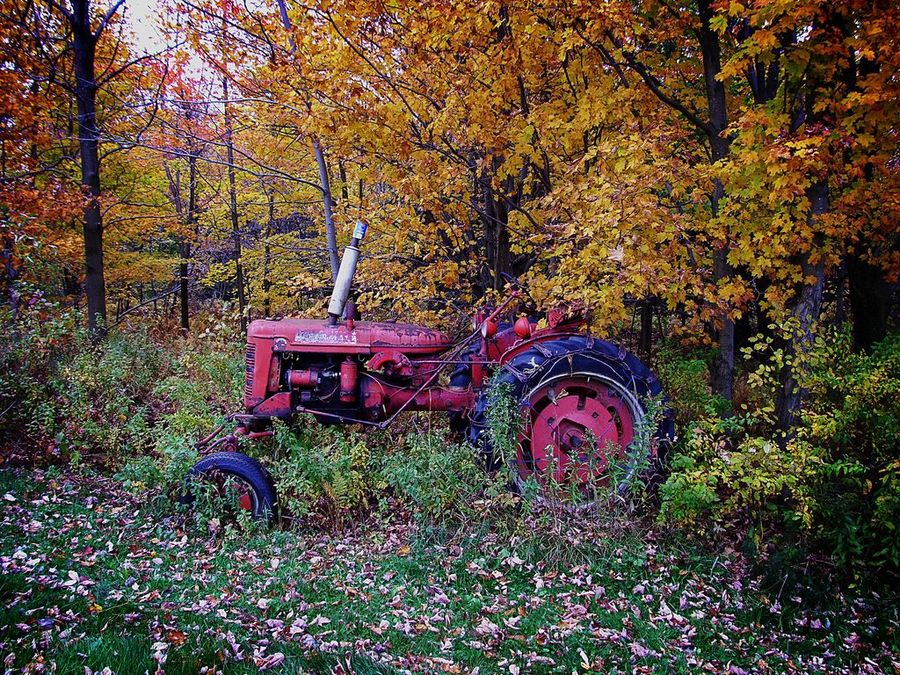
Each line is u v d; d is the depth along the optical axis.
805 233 4.27
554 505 3.92
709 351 7.14
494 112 5.55
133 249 15.79
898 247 6.51
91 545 3.65
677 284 4.41
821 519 3.88
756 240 4.46
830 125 4.38
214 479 4.00
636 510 4.25
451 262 6.43
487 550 3.77
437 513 3.94
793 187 4.03
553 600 3.34
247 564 3.54
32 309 6.78
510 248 6.34
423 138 5.97
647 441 4.02
